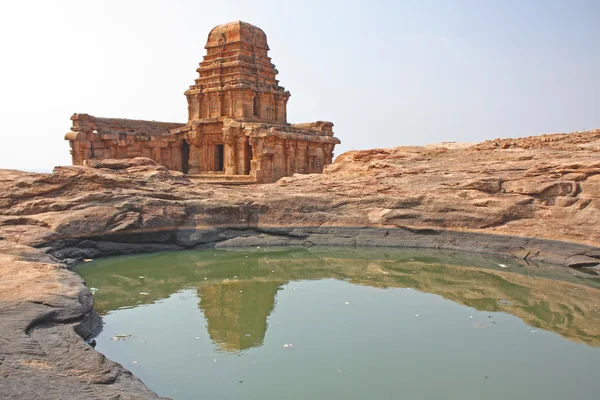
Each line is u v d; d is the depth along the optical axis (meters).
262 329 13.70
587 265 19.92
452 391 10.20
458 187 24.67
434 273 20.06
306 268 21.03
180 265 21.23
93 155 42.59
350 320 14.48
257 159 41.19
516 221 22.52
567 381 10.66
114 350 12.05
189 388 10.20
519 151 27.47
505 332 13.60
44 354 9.20
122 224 22.53
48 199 22.48
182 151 49.31
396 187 26.38
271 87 47.34
